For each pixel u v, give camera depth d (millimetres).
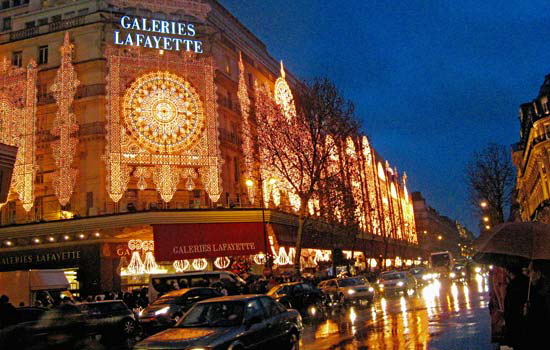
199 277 26547
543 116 55688
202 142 34281
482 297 24828
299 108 35312
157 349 8648
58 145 33562
